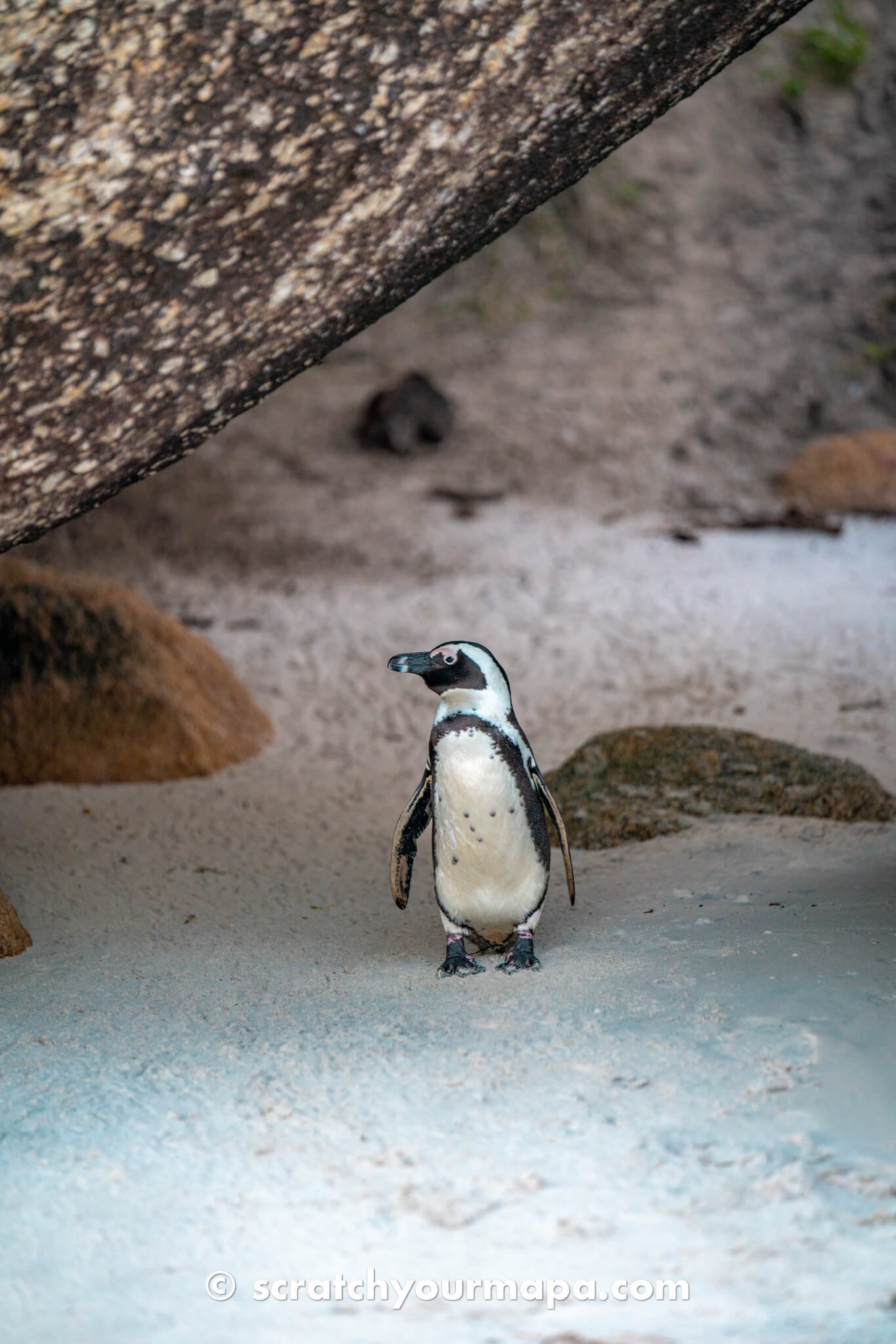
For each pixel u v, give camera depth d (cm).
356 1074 387
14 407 410
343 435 1463
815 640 992
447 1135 346
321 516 1314
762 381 1514
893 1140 328
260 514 1307
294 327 440
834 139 1744
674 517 1335
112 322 407
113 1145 351
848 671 919
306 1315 281
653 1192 314
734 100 1784
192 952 519
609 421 1477
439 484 1391
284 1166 337
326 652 1030
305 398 1516
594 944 489
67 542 1241
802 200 1698
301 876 627
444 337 1619
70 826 691
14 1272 297
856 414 1479
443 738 446
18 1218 318
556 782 671
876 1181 311
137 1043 423
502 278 1672
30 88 358
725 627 1039
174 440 450
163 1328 277
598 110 440
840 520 1312
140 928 551
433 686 452
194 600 1153
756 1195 310
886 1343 261
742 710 850
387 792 762
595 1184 319
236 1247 303
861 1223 298
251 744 834
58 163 370
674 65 439
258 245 413
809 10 1834
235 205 399
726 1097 354
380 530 1293
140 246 394
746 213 1695
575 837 638
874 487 1340
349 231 424
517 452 1441
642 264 1664
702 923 500
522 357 1578
